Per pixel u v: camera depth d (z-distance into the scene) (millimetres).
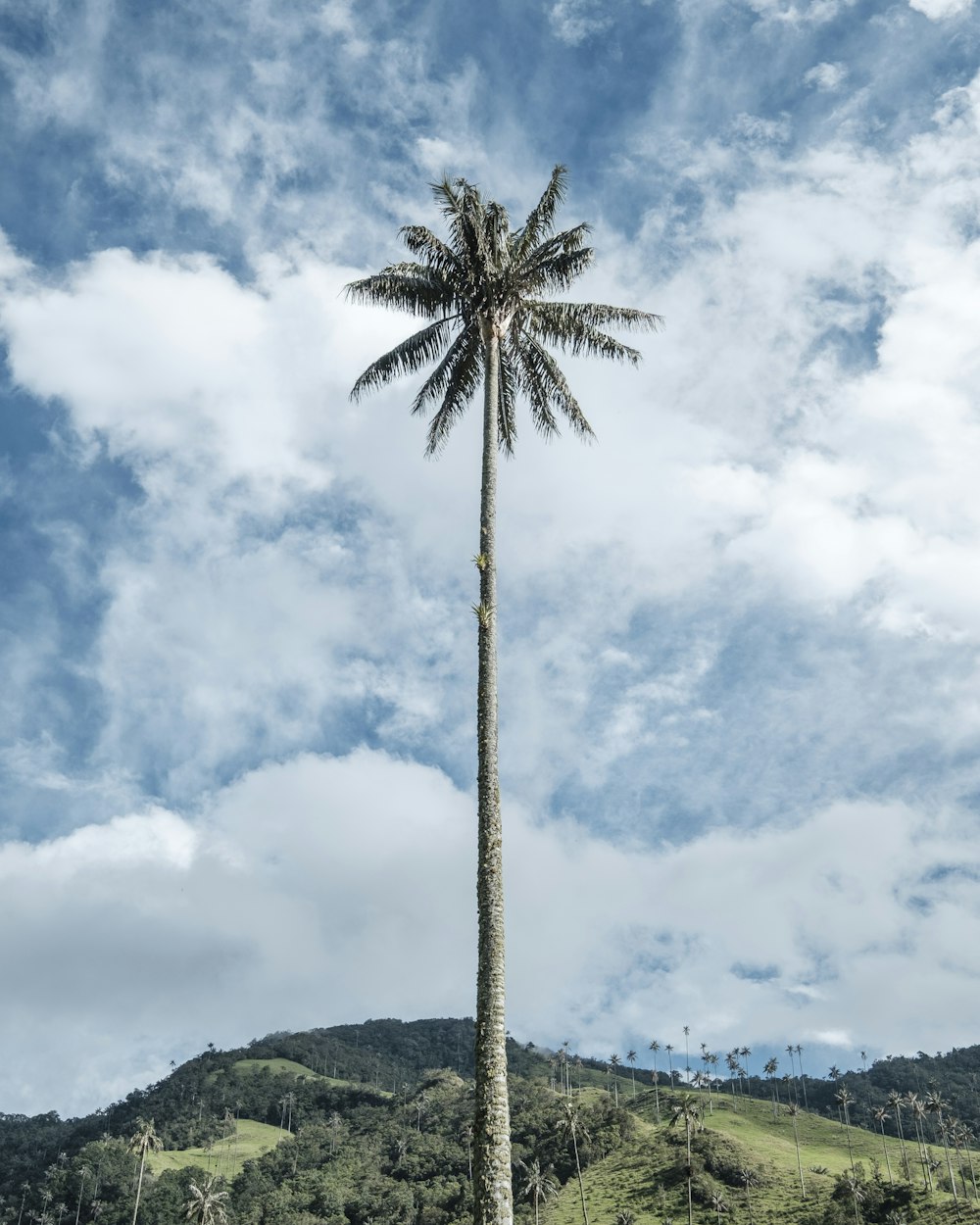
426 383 24172
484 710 18406
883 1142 183500
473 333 23625
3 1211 189625
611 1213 129250
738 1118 197000
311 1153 192250
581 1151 159375
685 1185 133000
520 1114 184750
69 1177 180625
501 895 16938
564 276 23422
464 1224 132000
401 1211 145375
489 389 21969
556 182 24234
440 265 22938
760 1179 136375
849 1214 115688
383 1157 177875
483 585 19562
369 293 23422
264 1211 156625
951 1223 108938
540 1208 137000
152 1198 163250
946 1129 169000
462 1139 172625
